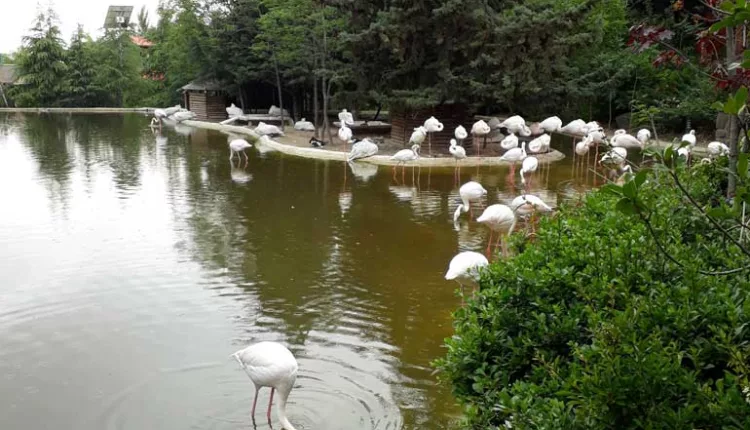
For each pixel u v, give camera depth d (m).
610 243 4.32
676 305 3.39
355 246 11.31
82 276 9.70
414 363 6.92
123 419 5.86
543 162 20.89
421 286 9.27
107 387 6.43
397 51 21.08
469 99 22.33
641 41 4.86
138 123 37.19
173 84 44.94
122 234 12.09
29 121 38.47
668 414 2.61
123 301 8.70
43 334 7.68
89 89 48.41
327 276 9.71
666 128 26.66
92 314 8.27
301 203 14.90
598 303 3.61
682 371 2.81
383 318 8.12
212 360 7.00
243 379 6.61
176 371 6.76
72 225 12.77
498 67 21.05
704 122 25.11
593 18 25.19
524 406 3.01
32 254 10.81
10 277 9.65
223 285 9.32
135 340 7.51
